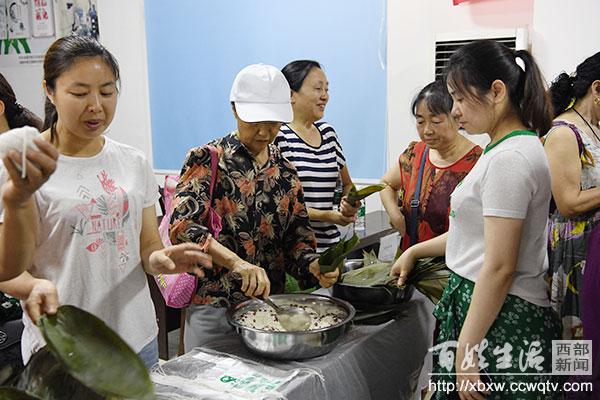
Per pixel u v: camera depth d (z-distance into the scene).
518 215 1.38
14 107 1.89
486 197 1.41
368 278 1.94
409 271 1.89
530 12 3.15
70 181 1.35
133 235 1.47
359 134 3.75
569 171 2.09
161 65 4.32
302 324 1.58
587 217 2.16
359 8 3.61
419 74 3.49
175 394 1.31
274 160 1.90
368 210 3.81
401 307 1.94
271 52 3.94
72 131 1.32
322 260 1.81
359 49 3.66
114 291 1.42
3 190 0.92
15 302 1.78
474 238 1.52
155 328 1.56
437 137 2.23
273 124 1.79
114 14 4.41
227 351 1.59
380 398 1.76
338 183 2.72
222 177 1.76
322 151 2.58
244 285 1.60
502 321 1.48
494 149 1.44
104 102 1.31
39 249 1.33
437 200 2.27
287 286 1.96
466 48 1.47
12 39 4.85
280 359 1.50
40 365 0.84
